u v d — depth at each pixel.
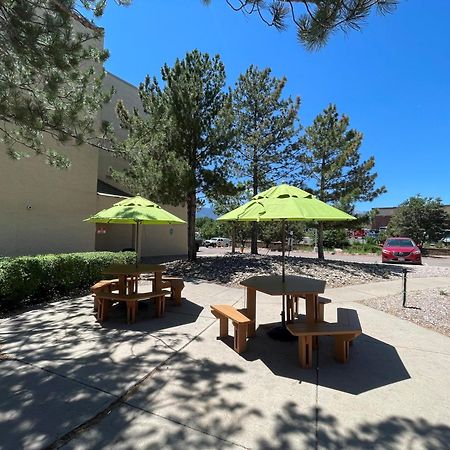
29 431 2.55
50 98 4.84
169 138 11.30
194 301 7.16
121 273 6.04
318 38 3.46
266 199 4.57
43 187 11.14
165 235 18.97
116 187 17.42
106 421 2.71
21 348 4.27
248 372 3.72
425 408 3.03
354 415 2.90
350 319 4.64
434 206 28.91
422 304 7.11
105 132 6.39
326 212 4.11
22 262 6.35
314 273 10.75
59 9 4.26
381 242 33.91
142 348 4.35
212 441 2.50
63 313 6.02
